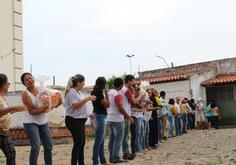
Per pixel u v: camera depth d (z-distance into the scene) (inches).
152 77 858.1
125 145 260.5
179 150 313.4
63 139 430.3
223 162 227.9
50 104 183.6
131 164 236.2
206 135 446.3
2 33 516.1
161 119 400.5
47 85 196.5
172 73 834.8
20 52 550.6
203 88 761.0
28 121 183.5
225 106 778.2
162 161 249.1
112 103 237.3
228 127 733.3
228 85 776.3
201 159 244.4
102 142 230.7
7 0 533.0
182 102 541.3
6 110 161.0
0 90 171.2
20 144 410.3
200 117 644.1
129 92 254.1
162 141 400.5
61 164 252.1
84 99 195.9
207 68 816.3
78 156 208.7
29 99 183.9
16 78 533.0
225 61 808.3
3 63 510.6
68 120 197.6
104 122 221.8
